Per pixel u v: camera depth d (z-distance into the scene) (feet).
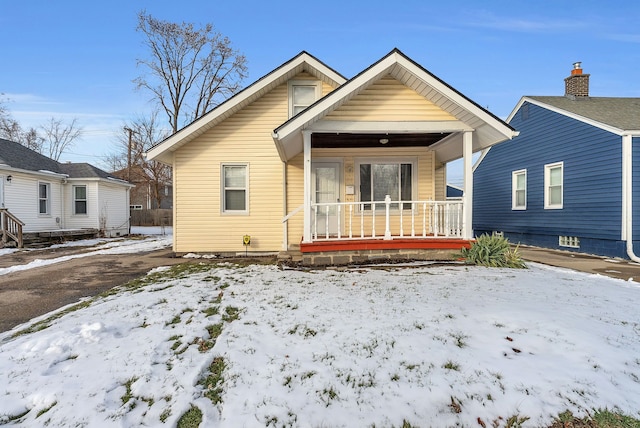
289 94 32.55
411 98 24.75
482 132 25.36
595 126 32.17
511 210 44.60
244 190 32.81
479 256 23.66
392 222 31.96
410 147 31.86
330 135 26.96
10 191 44.88
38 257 33.19
